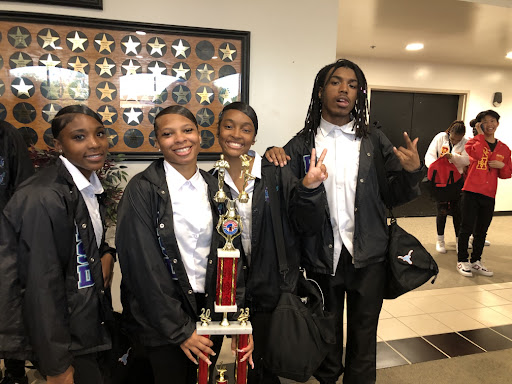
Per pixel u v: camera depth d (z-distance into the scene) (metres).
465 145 3.31
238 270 1.25
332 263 1.50
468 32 3.62
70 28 1.97
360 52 4.68
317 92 1.57
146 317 1.13
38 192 1.03
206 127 2.23
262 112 2.31
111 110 2.08
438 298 2.87
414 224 5.34
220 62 2.19
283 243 1.33
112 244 2.17
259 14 2.22
